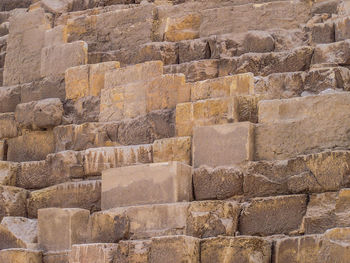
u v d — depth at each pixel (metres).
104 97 14.00
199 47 14.47
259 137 12.09
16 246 12.34
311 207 11.23
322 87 12.83
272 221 11.36
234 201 11.65
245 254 10.73
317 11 14.27
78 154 13.36
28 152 14.34
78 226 12.08
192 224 11.41
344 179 11.16
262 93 13.05
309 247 10.66
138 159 12.88
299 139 11.90
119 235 11.78
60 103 14.27
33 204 13.24
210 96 13.03
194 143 12.29
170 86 13.38
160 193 11.88
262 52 14.05
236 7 14.62
